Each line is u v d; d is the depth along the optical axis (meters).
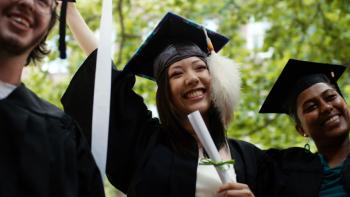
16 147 3.00
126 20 10.78
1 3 3.08
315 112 4.21
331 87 4.36
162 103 4.02
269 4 10.39
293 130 10.81
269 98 4.70
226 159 3.98
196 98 3.93
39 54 3.61
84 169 3.30
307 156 4.34
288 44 10.16
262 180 4.16
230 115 4.09
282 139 10.89
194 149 3.98
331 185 4.10
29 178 2.97
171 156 3.95
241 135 10.79
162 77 4.02
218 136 4.05
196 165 3.88
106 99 3.74
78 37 4.27
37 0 3.20
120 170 4.05
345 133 4.18
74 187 3.15
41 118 3.18
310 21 9.73
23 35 3.12
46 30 3.34
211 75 4.03
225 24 10.90
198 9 10.84
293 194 4.14
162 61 4.05
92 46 4.25
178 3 10.59
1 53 3.11
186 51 4.04
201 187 3.81
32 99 3.24
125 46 10.71
